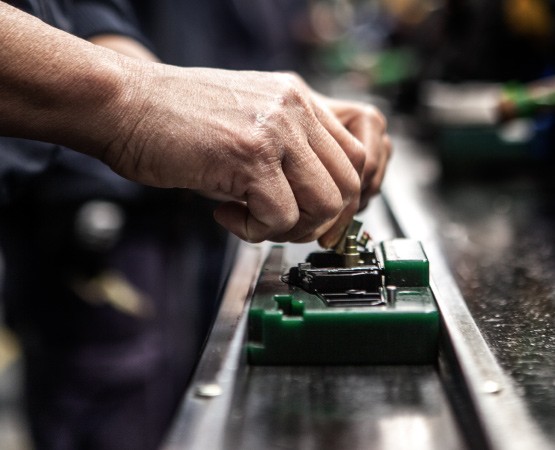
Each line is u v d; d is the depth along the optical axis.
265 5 2.97
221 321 0.65
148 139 0.63
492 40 1.62
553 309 0.75
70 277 1.54
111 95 0.63
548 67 1.55
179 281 1.76
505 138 1.53
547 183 1.49
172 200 1.68
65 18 1.00
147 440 1.65
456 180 1.53
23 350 1.61
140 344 1.61
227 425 0.51
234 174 0.64
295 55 6.06
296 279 0.70
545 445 0.47
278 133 0.64
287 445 0.52
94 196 1.49
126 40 1.20
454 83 1.72
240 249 0.93
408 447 0.51
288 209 0.65
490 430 0.48
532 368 0.60
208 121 0.63
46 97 0.62
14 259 1.54
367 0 6.09
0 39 0.61
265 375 0.62
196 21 2.10
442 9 1.82
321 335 0.63
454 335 0.59
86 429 1.61
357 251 0.71
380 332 0.63
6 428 2.16
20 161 1.05
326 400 0.58
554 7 1.48
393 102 2.61
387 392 0.59
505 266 0.93
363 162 0.75
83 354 1.58
